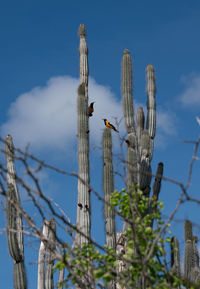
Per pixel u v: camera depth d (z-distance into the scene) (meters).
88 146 18.02
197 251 16.92
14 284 15.59
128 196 13.30
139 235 12.39
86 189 17.47
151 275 12.18
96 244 11.77
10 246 15.43
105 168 17.20
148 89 19.75
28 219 11.59
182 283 12.64
